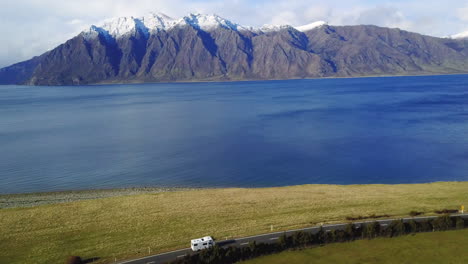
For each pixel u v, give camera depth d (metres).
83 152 126.81
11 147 136.38
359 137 140.00
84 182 93.44
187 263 42.72
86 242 50.12
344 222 54.19
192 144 136.25
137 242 49.50
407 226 50.00
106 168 106.12
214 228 53.38
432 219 51.78
